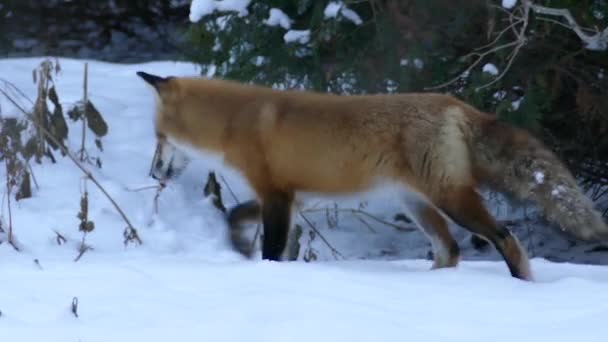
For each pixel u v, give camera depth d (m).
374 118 9.65
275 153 10.09
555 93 13.67
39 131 14.20
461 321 7.03
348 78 14.01
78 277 8.43
